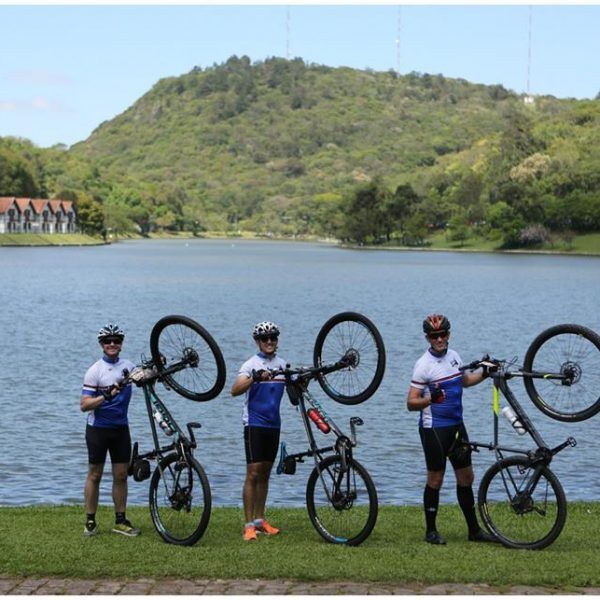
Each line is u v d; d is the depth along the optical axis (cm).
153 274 11694
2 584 841
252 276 11612
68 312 6372
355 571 862
